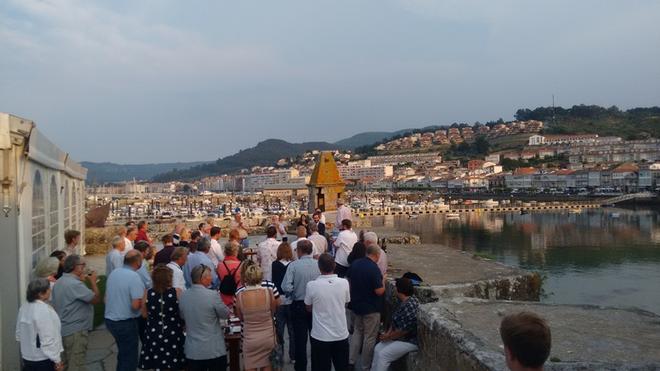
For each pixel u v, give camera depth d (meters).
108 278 6.44
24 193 7.94
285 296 7.21
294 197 153.00
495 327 4.94
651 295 31.88
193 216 81.94
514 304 5.93
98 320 9.82
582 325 4.97
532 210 126.25
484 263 9.96
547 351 2.44
